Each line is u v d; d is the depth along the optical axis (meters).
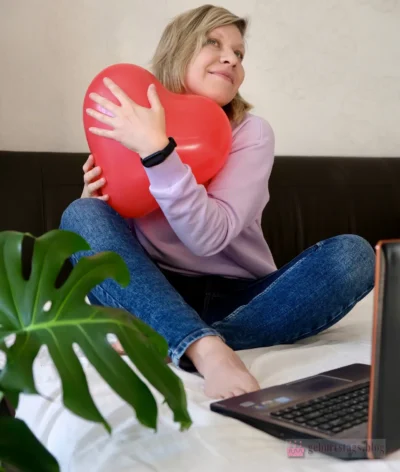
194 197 1.10
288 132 2.32
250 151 1.29
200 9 1.39
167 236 1.32
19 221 1.78
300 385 0.88
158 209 1.32
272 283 1.26
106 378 0.59
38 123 1.96
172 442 0.73
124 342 0.61
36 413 0.87
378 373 0.64
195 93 1.36
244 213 1.21
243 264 1.35
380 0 2.40
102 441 0.74
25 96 1.94
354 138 2.43
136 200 1.24
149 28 2.07
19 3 1.91
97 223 1.14
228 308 1.35
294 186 2.12
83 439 0.75
